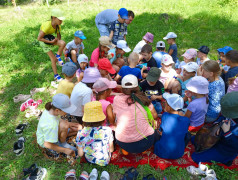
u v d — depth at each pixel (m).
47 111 2.97
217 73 3.51
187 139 3.18
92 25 9.70
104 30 5.93
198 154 3.16
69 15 11.69
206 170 2.90
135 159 3.21
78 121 3.82
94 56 4.89
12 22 10.75
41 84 5.27
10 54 6.88
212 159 3.06
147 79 3.75
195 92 3.29
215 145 3.04
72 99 3.51
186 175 2.95
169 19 9.64
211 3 11.66
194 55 4.68
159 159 3.19
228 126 2.80
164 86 4.28
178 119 3.06
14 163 3.16
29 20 10.95
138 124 2.89
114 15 5.70
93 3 14.61
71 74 3.81
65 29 9.15
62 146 3.24
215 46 7.02
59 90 3.86
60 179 2.92
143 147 2.99
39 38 4.86
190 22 9.26
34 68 6.09
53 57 5.16
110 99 4.00
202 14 10.07
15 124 3.98
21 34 8.71
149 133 2.99
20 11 13.16
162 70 4.39
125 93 3.02
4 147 3.48
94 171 2.91
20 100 4.67
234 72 3.76
